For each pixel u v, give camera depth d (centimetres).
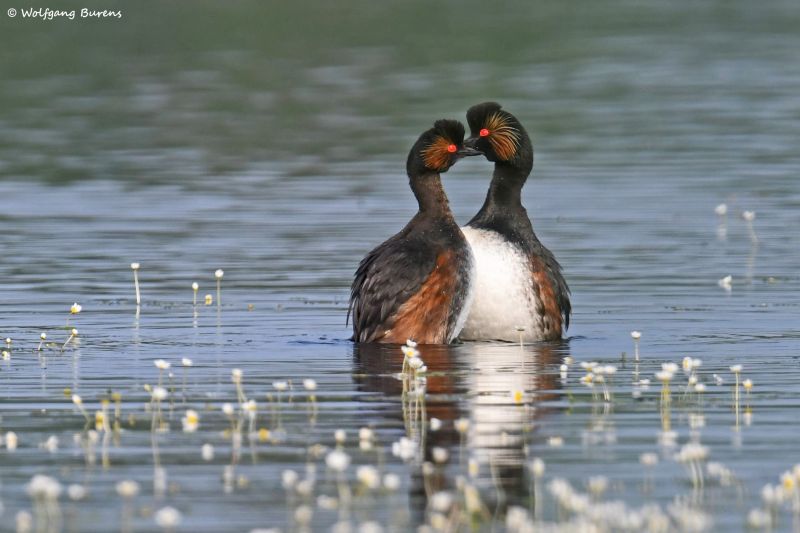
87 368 1296
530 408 1133
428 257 1394
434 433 1056
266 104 3422
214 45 4309
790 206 2261
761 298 1648
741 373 1264
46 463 985
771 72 3738
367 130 3062
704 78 3659
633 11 4981
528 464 977
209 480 945
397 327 1391
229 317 1561
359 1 5075
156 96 3559
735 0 5253
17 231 2127
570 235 2064
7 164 2764
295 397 1173
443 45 4244
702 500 902
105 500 904
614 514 852
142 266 1869
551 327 1455
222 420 1101
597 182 2481
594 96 3434
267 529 848
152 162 2773
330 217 2216
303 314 1577
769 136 2897
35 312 1587
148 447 1023
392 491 920
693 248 1969
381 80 3697
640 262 1877
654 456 993
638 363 1317
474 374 1263
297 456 996
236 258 1920
